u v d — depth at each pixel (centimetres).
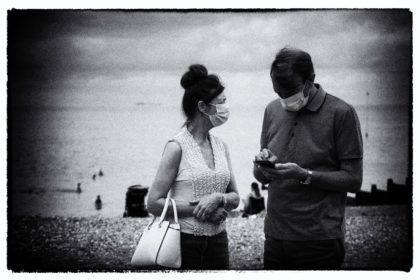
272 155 333
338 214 334
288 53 325
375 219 548
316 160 327
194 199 308
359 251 517
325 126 324
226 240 329
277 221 343
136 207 561
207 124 316
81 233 531
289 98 327
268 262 353
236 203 321
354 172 322
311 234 331
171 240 300
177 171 309
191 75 314
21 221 522
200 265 315
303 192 332
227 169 319
